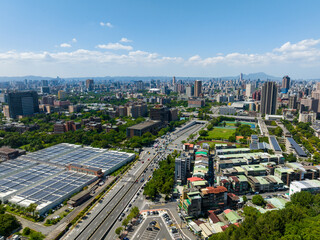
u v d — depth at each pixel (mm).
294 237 189875
